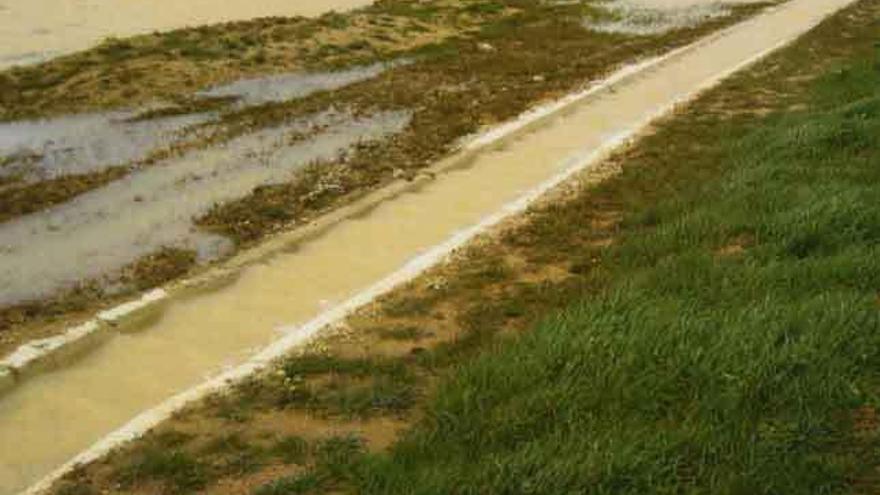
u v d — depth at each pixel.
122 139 18.34
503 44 28.50
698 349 8.12
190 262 12.51
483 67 24.94
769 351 8.06
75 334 10.39
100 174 16.16
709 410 7.46
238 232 13.57
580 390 7.82
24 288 11.77
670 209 12.86
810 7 35.09
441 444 7.37
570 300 10.34
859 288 9.61
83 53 23.98
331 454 7.56
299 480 7.16
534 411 7.61
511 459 6.88
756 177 13.71
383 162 16.70
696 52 26.53
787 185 13.14
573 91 21.83
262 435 8.09
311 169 16.39
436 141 17.89
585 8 35.06
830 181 13.25
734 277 9.97
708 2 37.09
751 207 12.36
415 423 8.10
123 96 21.20
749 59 25.08
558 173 15.84
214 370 9.55
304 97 21.66
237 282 11.77
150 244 13.20
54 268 12.40
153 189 15.52
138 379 9.44
